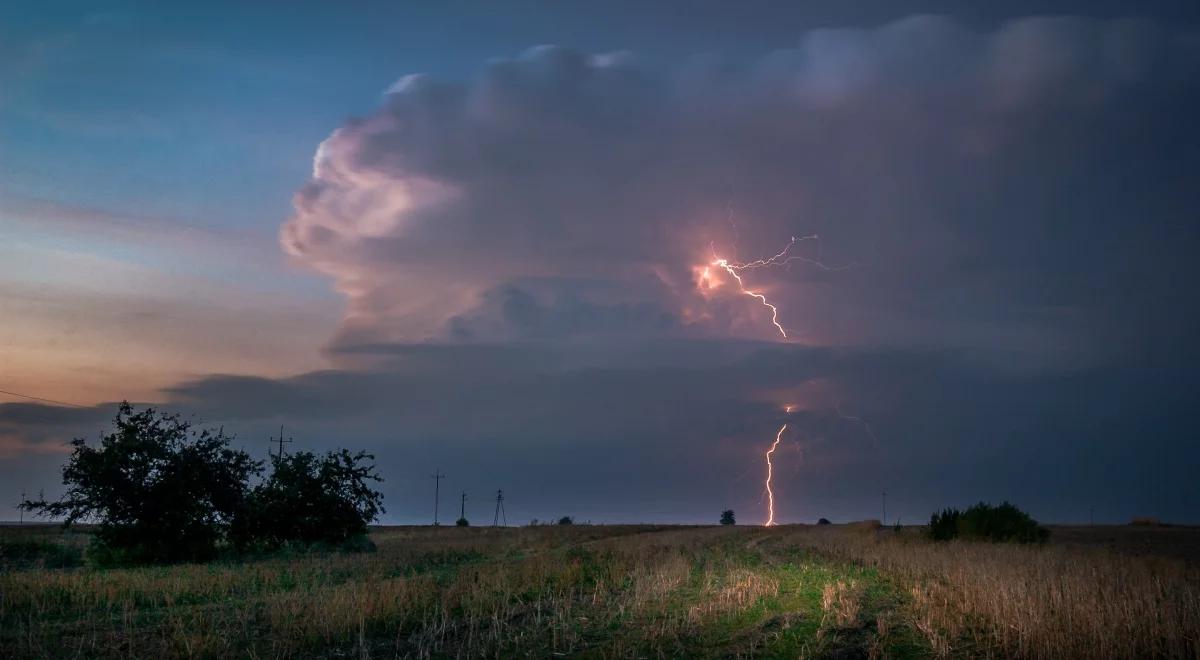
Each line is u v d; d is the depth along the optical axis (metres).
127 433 33.25
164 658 12.14
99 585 18.91
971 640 13.36
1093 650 11.56
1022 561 23.64
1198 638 12.02
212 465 34.16
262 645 13.10
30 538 36.31
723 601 16.89
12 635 13.72
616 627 14.62
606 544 40.81
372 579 21.08
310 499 37.69
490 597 17.59
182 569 25.06
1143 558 26.17
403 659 12.29
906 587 19.27
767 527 79.44
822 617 15.37
